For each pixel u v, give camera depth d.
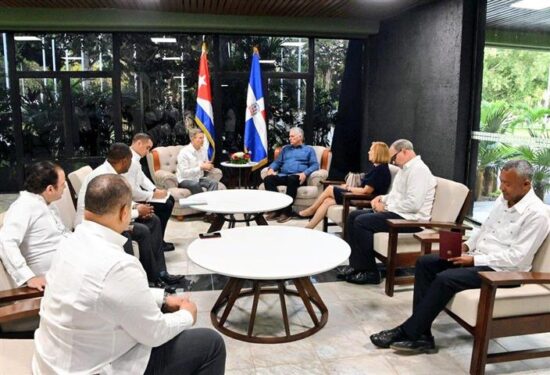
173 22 5.91
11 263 1.93
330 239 2.79
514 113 4.20
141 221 3.19
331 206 4.14
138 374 1.36
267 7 5.46
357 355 2.32
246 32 6.25
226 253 2.51
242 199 3.78
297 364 2.23
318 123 6.82
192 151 5.23
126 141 6.59
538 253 2.19
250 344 2.43
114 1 5.27
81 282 1.23
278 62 6.57
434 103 4.95
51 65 6.32
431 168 5.04
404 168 3.32
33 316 1.71
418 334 2.32
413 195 3.19
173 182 5.08
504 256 2.20
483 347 2.06
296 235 2.87
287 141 6.76
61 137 6.55
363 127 6.84
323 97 6.76
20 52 6.24
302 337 2.49
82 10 5.73
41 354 1.31
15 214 2.06
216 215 3.90
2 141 6.54
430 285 2.35
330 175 6.89
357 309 2.86
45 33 6.18
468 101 4.57
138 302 1.28
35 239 2.13
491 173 4.52
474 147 4.63
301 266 2.30
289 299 3.04
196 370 1.54
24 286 1.90
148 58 6.40
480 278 2.08
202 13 5.90
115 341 1.30
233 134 6.65
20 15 5.66
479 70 4.52
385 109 6.18
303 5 5.32
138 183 3.76
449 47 4.64
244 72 6.52
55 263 1.34
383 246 3.12
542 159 3.92
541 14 3.88
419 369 2.20
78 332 1.25
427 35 5.05
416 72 5.31
